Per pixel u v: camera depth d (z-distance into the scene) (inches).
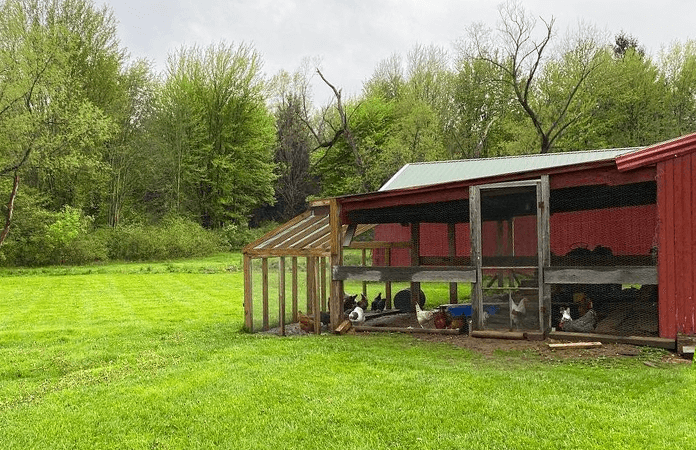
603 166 344.5
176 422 228.2
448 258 521.0
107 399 259.1
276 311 470.6
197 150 1704.0
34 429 224.2
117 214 1501.0
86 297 684.1
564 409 224.5
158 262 1267.2
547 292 361.7
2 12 1122.0
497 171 745.6
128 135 1531.7
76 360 345.1
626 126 1521.9
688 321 321.4
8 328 468.1
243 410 238.7
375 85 2034.9
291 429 215.9
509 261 433.7
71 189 1416.1
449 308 442.3
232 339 403.9
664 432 199.2
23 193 1164.5
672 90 1551.4
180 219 1521.9
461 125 1643.7
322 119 2112.5
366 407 235.6
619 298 397.4
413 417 222.8
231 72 1753.2
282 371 297.1
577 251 468.1
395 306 546.6
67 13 1409.9
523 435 201.8
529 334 362.0
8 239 1147.9
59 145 1115.3
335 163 1838.1
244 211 1807.3
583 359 307.1
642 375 267.9
